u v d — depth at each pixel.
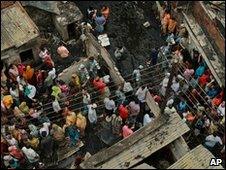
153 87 25.12
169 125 18.92
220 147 23.17
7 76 24.70
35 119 23.06
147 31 28.50
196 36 26.34
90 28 27.27
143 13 29.28
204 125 23.39
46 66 25.92
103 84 24.00
